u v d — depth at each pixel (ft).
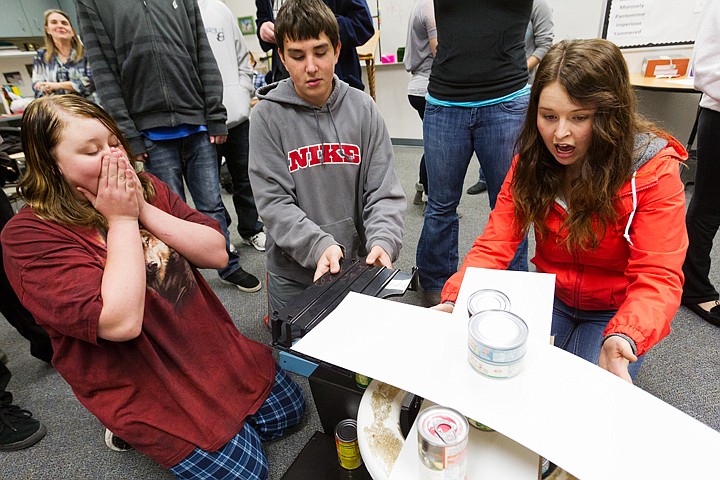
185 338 3.33
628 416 1.63
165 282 3.29
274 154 4.06
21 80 13.83
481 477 1.64
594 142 2.68
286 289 4.59
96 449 4.17
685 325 5.13
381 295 2.77
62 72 8.64
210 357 3.48
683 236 2.69
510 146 4.72
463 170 5.17
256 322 5.92
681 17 8.70
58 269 2.70
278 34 3.57
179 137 5.87
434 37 7.60
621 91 2.53
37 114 2.64
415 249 7.53
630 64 9.58
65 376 3.08
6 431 4.23
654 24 9.02
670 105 9.58
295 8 3.43
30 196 2.80
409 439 1.83
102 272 2.85
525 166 3.11
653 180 2.70
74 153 2.69
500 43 4.37
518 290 2.40
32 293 2.70
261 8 6.63
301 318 2.46
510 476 1.63
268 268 4.61
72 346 2.95
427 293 5.88
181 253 3.41
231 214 10.02
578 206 2.94
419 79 8.43
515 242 3.45
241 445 3.38
